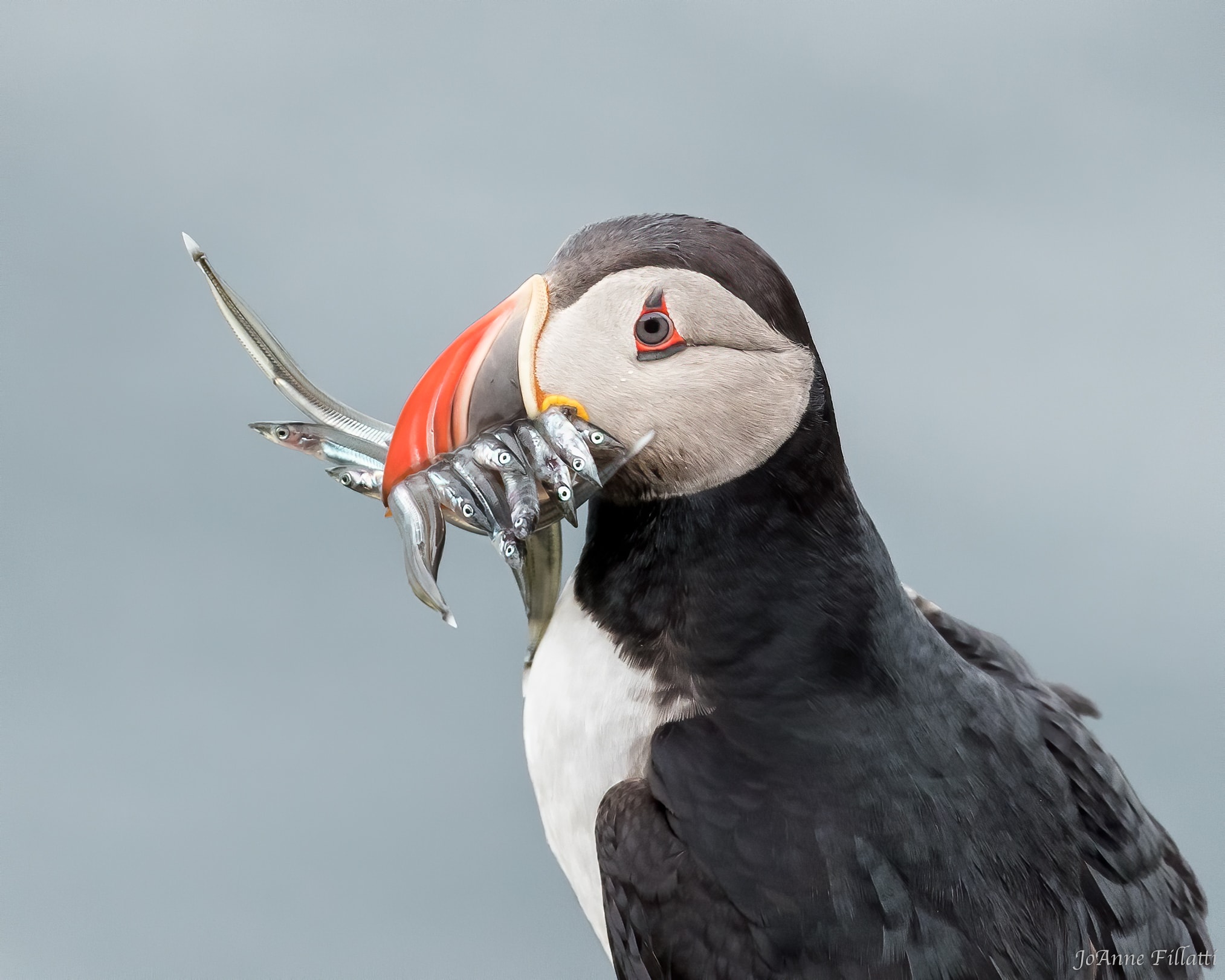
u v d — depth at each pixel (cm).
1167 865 868
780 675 750
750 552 758
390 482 749
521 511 730
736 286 736
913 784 734
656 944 720
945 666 788
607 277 743
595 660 784
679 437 745
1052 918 740
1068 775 812
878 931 705
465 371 748
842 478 778
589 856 789
